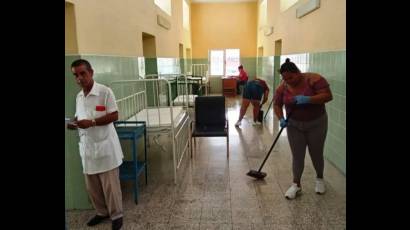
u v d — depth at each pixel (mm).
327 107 3906
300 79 2721
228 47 11266
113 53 3361
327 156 3945
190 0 10680
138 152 3922
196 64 11375
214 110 4363
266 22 9070
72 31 2514
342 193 2943
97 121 2232
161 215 2633
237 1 10898
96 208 2510
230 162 3932
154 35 5375
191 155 4164
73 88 2537
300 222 2469
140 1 4469
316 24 4266
